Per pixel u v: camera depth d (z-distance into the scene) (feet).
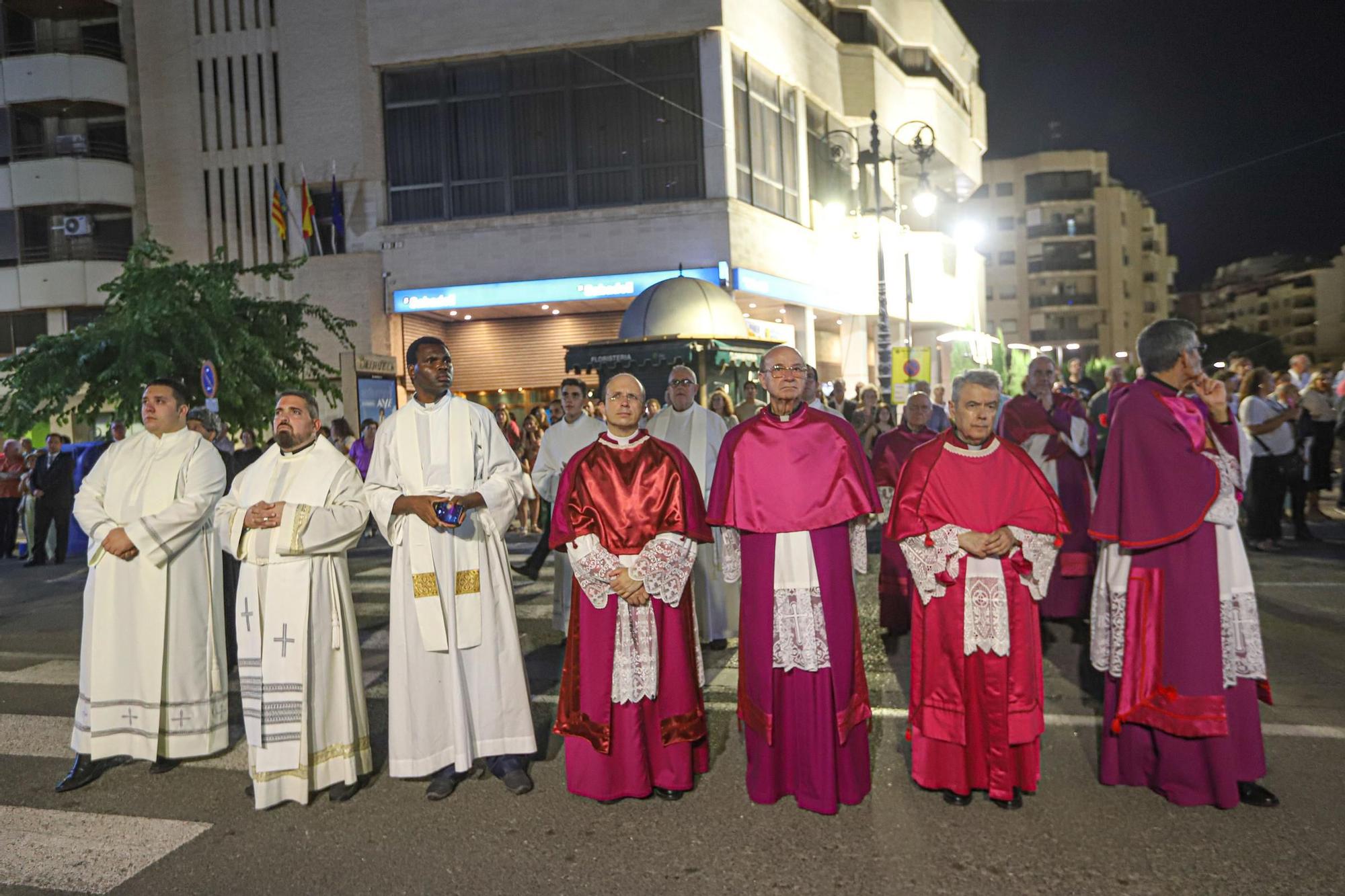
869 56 117.60
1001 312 287.28
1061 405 25.50
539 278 88.02
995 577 14.02
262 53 93.86
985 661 14.05
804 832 13.60
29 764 17.65
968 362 117.19
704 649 24.67
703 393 58.03
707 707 19.77
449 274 89.25
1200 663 13.56
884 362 74.38
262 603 15.20
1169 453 13.64
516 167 89.97
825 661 14.08
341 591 15.74
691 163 87.76
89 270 98.32
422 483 15.52
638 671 14.78
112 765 17.40
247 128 94.84
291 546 14.79
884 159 75.82
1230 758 13.60
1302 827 13.14
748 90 93.81
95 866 13.29
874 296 115.44
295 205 92.73
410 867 12.98
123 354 58.65
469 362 96.78
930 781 14.48
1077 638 24.54
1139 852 12.60
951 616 14.19
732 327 63.46
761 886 12.10
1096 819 13.62
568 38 87.45
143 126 98.17
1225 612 13.82
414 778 16.24
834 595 14.17
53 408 60.29
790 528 14.17
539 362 95.35
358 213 91.91
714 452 25.40
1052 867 12.29
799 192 104.53
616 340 59.52
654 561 14.73
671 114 87.97
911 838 13.28
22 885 12.82
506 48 88.38
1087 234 281.74
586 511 14.99
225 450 33.65
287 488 15.58
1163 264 306.14
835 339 122.21
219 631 17.54
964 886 11.91
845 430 14.67
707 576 24.49
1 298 99.50
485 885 12.40
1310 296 364.58
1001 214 287.07
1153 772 14.40
